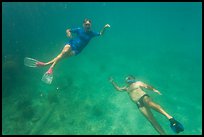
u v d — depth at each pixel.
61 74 14.11
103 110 10.76
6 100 12.20
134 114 10.34
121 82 13.20
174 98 11.60
